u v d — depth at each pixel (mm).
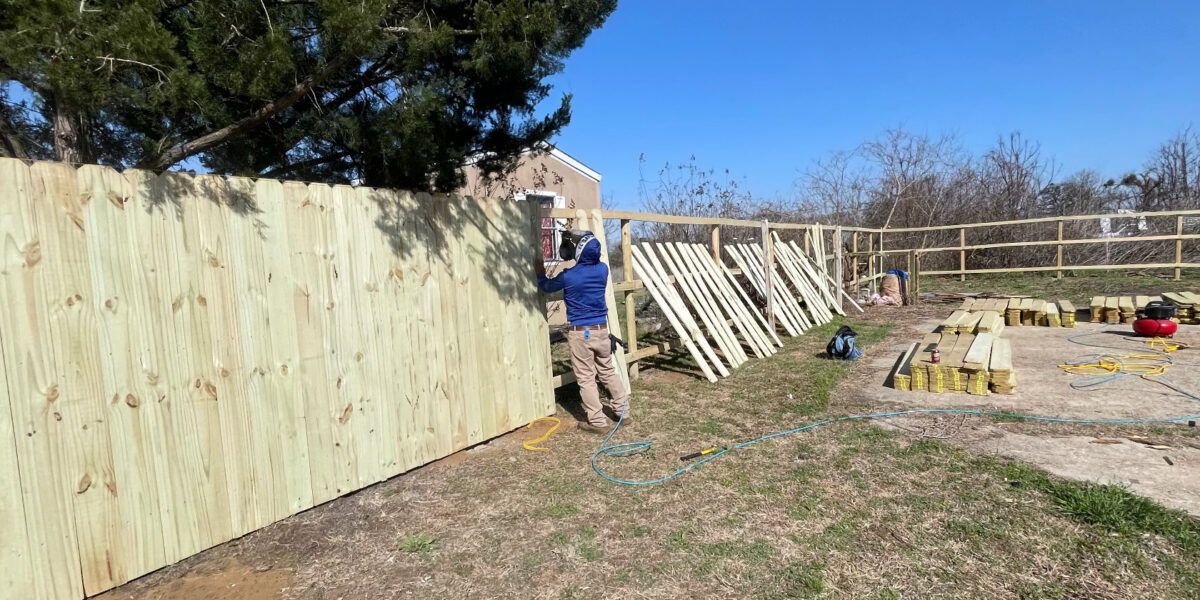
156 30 2762
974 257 17734
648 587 2752
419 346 4184
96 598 2729
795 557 2938
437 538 3256
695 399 5816
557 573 2895
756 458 4219
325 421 3629
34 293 2529
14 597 2482
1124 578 2621
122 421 2789
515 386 4996
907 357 6688
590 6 4184
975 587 2623
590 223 5906
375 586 2834
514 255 5031
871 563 2850
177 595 2777
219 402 3143
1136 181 20891
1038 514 3201
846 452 4227
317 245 3578
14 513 2480
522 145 5184
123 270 2789
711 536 3176
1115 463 3781
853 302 11828
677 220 7273
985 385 5406
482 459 4371
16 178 2486
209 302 3096
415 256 4160
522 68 4262
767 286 8891
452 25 4082
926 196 19469
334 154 4762
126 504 2811
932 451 4156
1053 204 20125
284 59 3289
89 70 2609
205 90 3148
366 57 3820
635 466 4168
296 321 3479
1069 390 5418
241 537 3258
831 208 20859
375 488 3891
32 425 2527
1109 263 16062
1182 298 8602
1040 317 8836
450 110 4598
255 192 3295
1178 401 4922
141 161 3402
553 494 3760
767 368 7008
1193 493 3324
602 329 4883
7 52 2396
